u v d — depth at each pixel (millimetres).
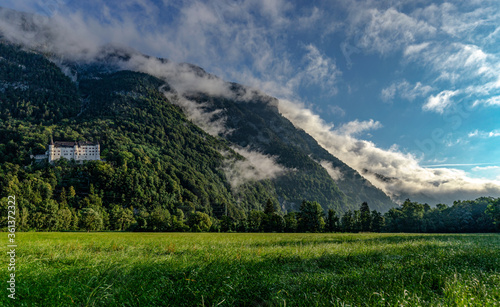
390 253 13477
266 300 5770
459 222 88375
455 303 4887
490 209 67438
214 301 5383
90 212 93500
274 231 93688
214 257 10594
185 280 6727
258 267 8961
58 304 5301
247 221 97688
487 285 5961
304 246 17953
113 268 8062
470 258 10508
